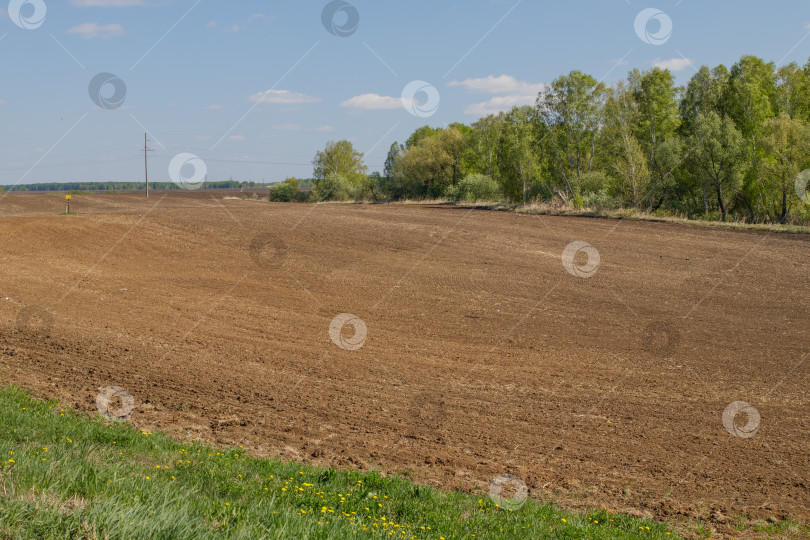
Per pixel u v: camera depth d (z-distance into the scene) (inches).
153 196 2694.4
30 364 426.0
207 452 280.7
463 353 509.0
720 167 1414.9
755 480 294.0
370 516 218.8
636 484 289.1
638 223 1299.2
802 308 685.9
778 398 409.4
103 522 145.9
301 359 478.3
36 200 2139.5
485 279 836.0
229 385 409.7
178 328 554.6
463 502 255.3
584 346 535.5
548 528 229.9
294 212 1528.1
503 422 362.9
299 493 232.4
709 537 240.7
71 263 845.8
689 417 374.6
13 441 244.2
